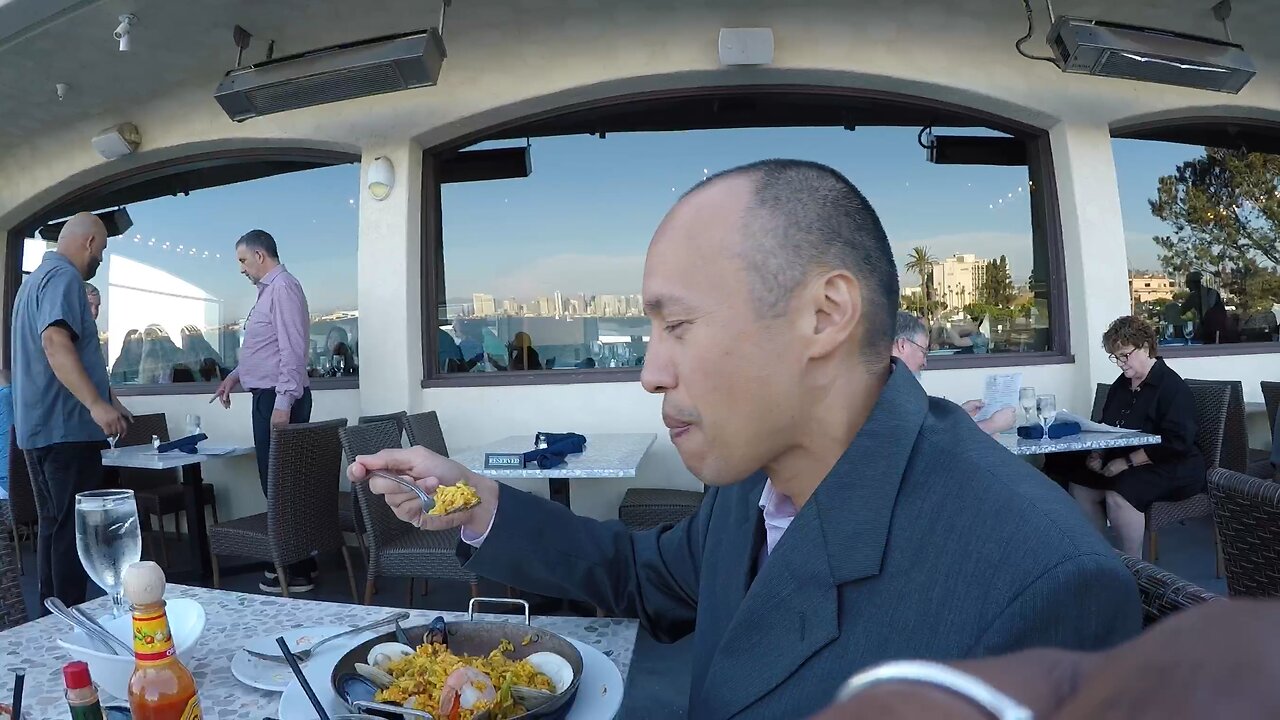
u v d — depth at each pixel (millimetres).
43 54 3895
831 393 677
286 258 4832
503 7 3816
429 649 854
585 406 4184
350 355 4719
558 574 1024
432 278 4328
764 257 639
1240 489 1367
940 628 568
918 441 661
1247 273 4996
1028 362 4266
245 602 1185
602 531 1088
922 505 620
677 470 4133
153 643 671
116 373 5191
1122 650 157
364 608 1149
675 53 4012
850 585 626
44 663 966
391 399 4152
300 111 4309
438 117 4148
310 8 3672
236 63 4113
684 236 668
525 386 4207
